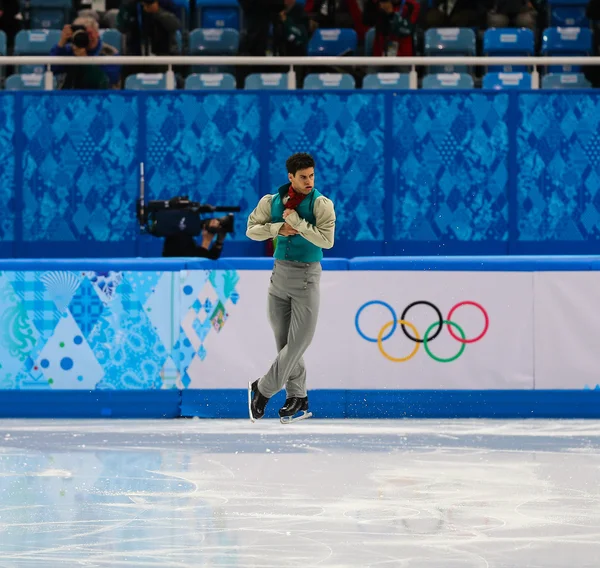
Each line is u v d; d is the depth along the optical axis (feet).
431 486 72.43
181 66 160.35
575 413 106.11
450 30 159.63
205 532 59.36
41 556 54.29
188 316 106.11
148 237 148.66
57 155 148.56
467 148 148.25
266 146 148.46
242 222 148.87
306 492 70.44
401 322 105.91
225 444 90.48
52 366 106.11
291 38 157.07
